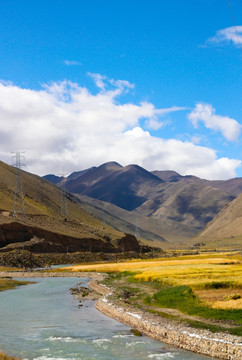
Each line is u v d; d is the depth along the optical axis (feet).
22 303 188.85
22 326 135.95
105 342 112.47
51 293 227.20
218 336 101.50
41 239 590.55
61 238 637.71
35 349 106.73
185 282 195.52
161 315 132.67
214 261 399.44
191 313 131.23
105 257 609.01
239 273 235.81
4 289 249.14
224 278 205.57
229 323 114.73
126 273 303.07
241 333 102.63
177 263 390.83
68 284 281.74
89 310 167.53
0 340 116.98
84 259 563.48
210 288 181.57
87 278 333.21
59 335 122.31
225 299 147.95
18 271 386.52
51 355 101.04
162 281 217.97
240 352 90.58
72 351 104.27
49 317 151.84
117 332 124.88
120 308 152.35
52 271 383.86
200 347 100.58
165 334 113.50
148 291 194.39
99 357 98.32
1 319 148.56
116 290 202.90
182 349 103.76
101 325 136.05
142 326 127.03
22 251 497.87
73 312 162.91
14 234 579.07
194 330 109.19
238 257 528.22
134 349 104.63
